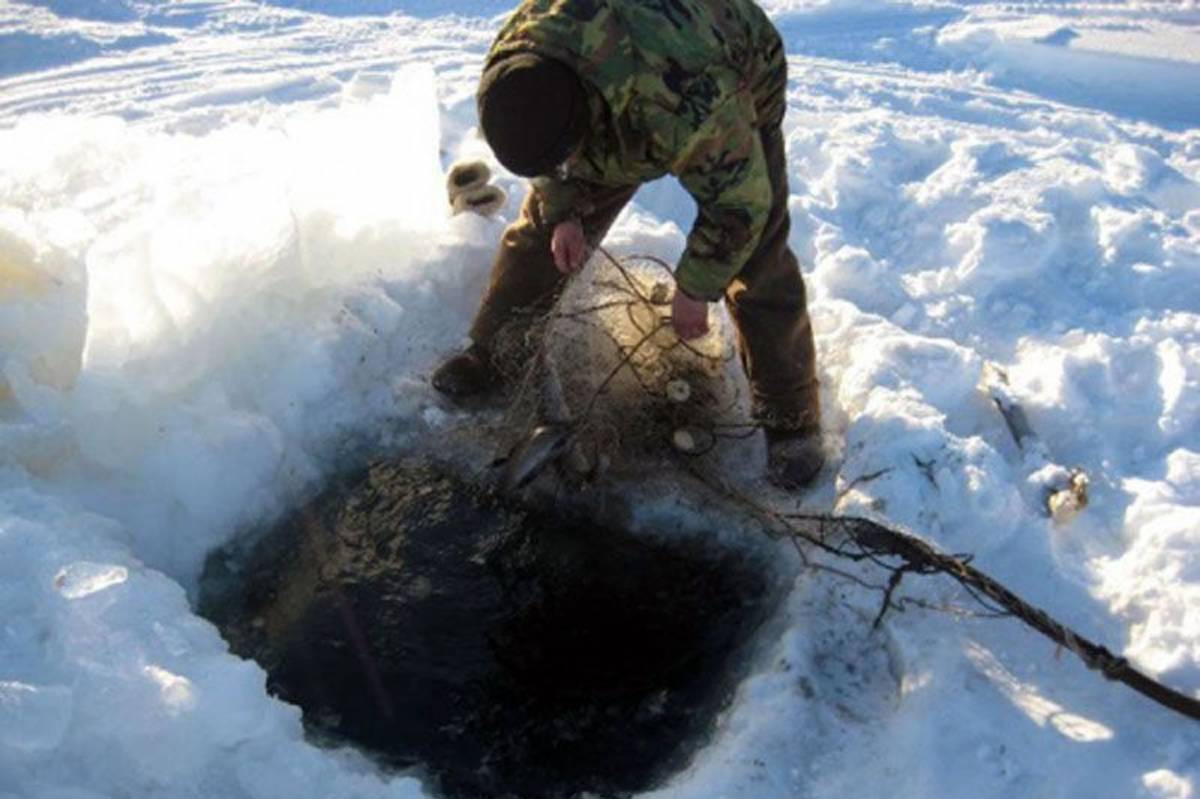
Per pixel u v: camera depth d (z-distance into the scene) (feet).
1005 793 8.39
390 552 11.35
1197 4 24.23
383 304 12.91
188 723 8.13
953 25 23.52
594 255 12.71
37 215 10.96
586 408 11.70
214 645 9.16
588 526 11.59
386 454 12.23
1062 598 10.14
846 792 8.63
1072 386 12.46
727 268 9.40
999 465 11.13
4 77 20.01
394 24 23.44
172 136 16.57
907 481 10.87
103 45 21.47
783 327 10.98
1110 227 15.17
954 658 9.36
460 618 10.84
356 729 9.87
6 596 8.66
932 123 19.19
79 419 10.69
